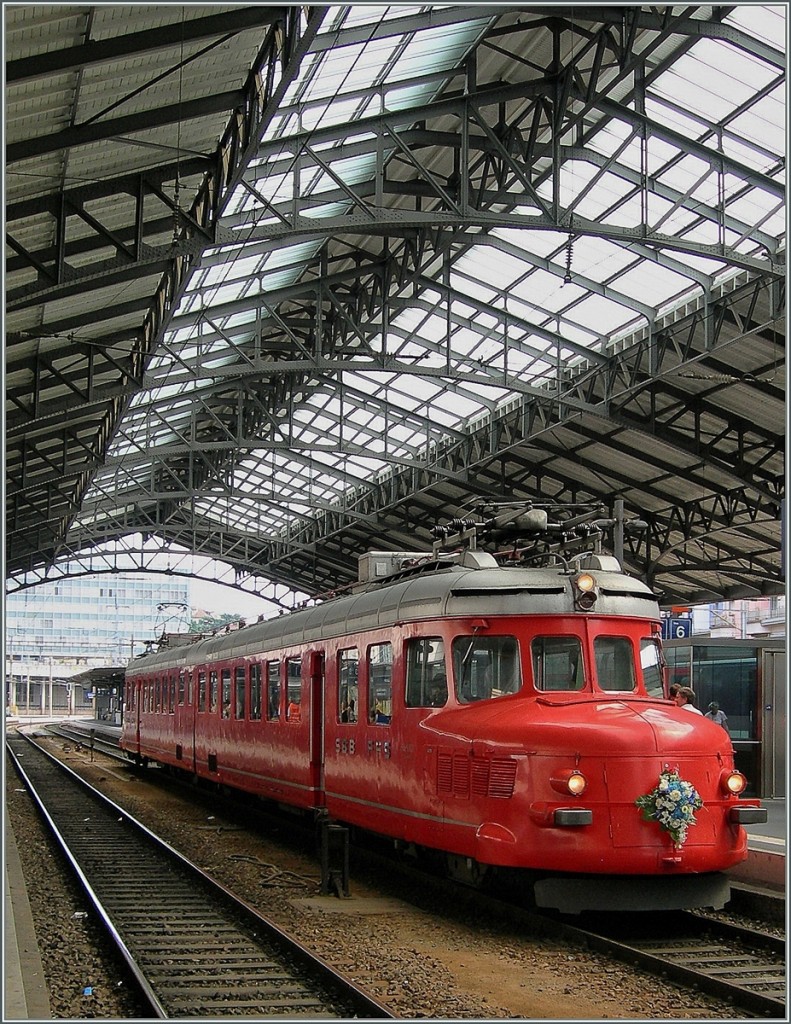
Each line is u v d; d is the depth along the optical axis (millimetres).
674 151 20609
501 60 20031
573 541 12406
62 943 10094
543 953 9352
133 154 16281
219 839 17594
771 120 19000
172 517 58469
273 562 58969
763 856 11852
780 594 38000
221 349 30953
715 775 10148
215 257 21359
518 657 10969
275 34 13688
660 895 9930
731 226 21469
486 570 11555
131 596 119938
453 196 23359
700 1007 7863
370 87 18797
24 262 17219
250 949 9656
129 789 27797
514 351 30109
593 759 9750
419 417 35531
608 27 18078
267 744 17750
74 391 24688
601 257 24047
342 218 18656
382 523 44656
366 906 11586
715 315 23562
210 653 22844
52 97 13484
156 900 12188
